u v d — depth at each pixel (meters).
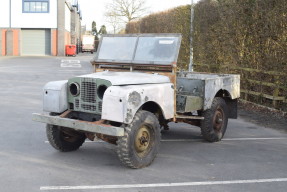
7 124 8.62
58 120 5.64
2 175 5.28
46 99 6.01
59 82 6.07
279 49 10.79
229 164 6.00
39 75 20.86
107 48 6.73
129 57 6.48
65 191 4.73
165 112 5.99
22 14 42.22
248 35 12.27
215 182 5.15
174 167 5.79
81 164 5.84
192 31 16.75
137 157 5.52
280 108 10.97
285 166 5.95
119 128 5.14
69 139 6.47
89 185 4.94
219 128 7.52
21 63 30.53
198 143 7.39
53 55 43.38
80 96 5.77
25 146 6.82
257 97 12.04
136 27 36.78
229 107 8.32
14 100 12.07
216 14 14.55
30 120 9.09
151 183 5.06
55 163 5.87
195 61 17.22
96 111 5.63
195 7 16.77
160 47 6.29
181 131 8.49
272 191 4.88
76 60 36.19
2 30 41.88
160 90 5.83
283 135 8.25
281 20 10.67
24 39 43.03
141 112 5.56
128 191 4.76
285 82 10.41
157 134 5.80
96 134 5.77
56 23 42.97
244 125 9.29
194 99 6.73
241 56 12.74
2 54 42.00
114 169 5.62
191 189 4.87
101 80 5.53
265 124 9.42
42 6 42.47
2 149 6.61
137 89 5.38
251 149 6.98
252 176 5.44
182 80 7.24
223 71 14.02
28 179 5.14
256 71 11.54
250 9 11.95
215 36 14.52
